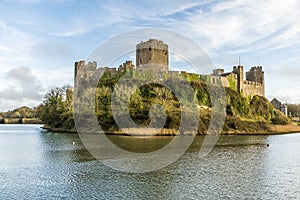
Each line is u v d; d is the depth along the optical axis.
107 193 24.92
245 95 146.50
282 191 25.81
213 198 23.77
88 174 31.62
